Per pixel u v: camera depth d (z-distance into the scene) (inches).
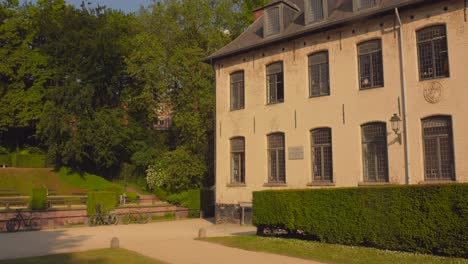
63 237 707.4
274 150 844.0
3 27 1593.3
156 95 1368.1
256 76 884.0
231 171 917.8
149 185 1405.0
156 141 1648.6
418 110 652.1
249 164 876.0
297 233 594.6
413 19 669.3
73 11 1601.9
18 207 1064.2
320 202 538.6
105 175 1690.5
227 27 1429.6
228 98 936.3
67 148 1487.5
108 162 1584.6
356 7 733.3
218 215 924.0
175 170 1242.0
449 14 634.2
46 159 1663.4
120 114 1589.6
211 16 1364.4
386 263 406.3
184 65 1266.0
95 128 1533.0
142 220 1005.2
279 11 852.0
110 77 1589.6
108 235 735.7
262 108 865.5
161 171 1300.4
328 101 763.4
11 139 1812.3
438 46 645.9
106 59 1534.2
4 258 480.4
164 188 1328.7
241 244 553.3
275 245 530.3
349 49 743.1
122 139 1587.1
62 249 556.4
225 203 913.5
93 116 1544.0
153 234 746.8
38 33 1649.9
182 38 1355.8
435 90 636.7
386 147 685.9
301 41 813.2
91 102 1536.7
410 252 449.7
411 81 663.8
